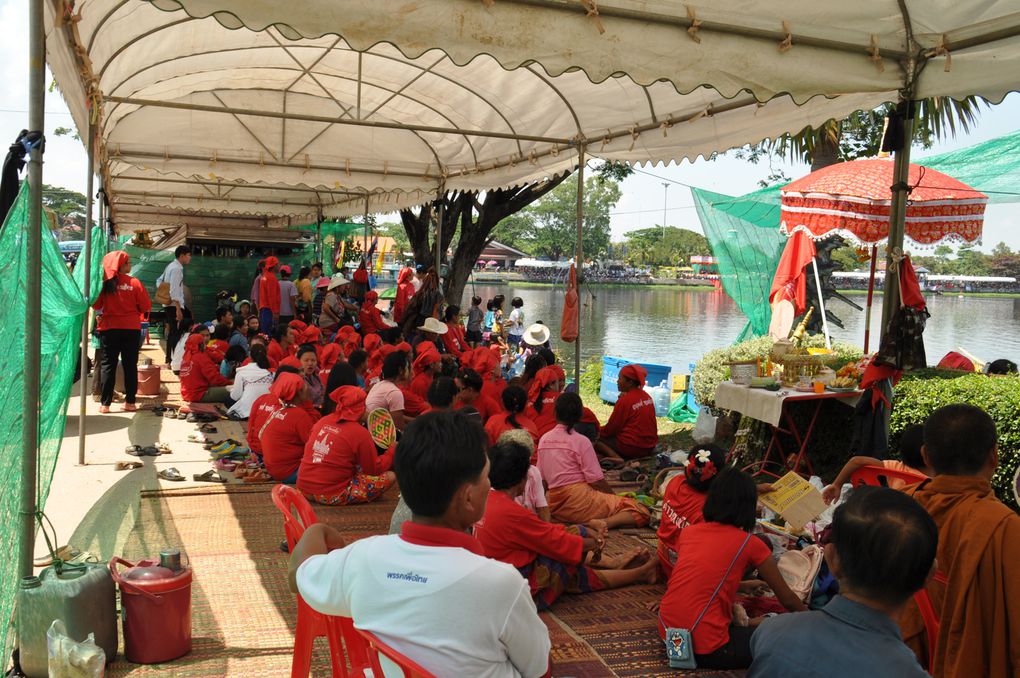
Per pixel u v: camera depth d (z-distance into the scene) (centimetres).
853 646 180
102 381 959
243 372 944
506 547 430
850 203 870
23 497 357
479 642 183
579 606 454
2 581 332
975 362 957
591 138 887
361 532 550
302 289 1734
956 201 862
